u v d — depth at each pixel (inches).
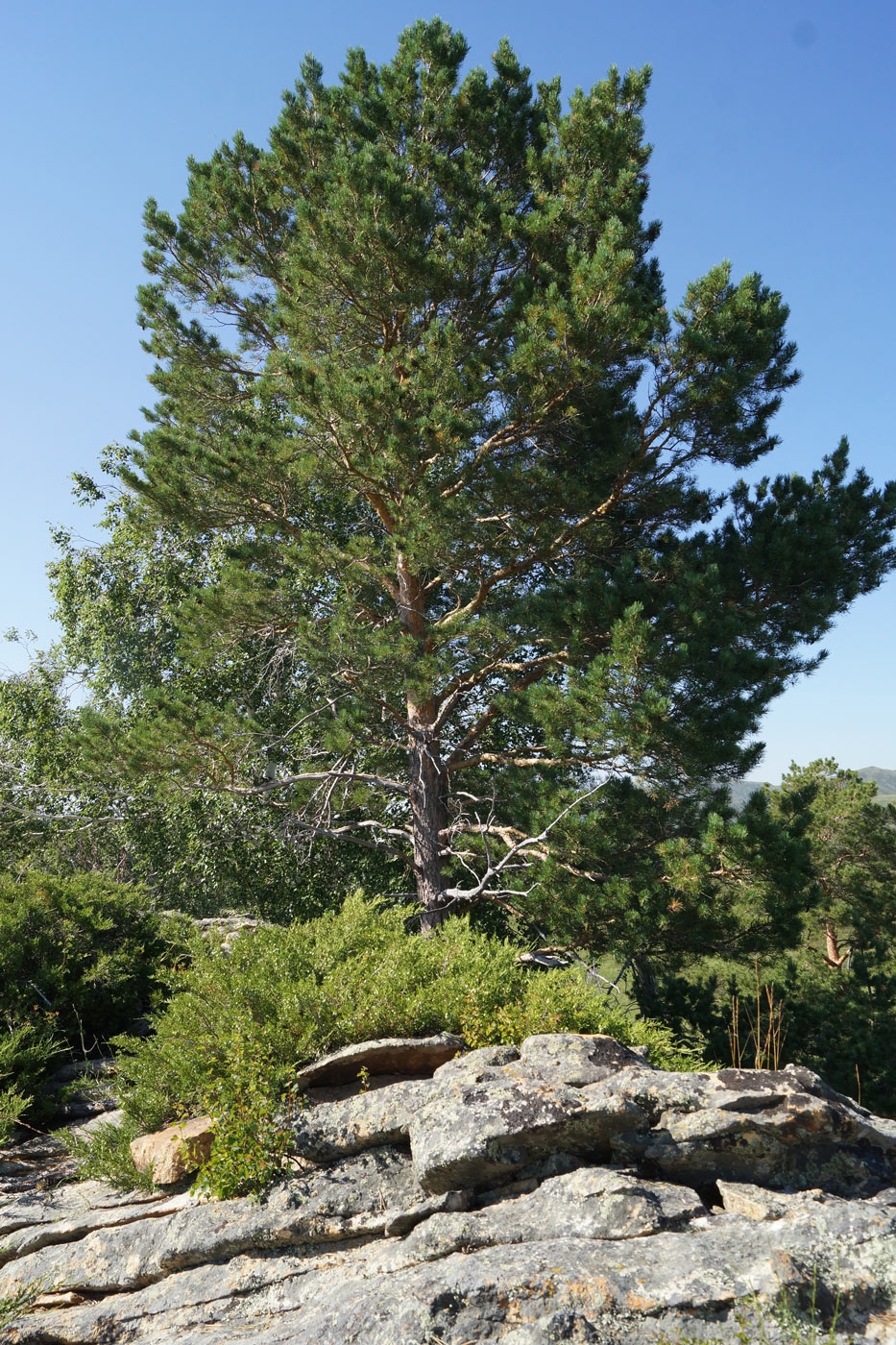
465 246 530.9
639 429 517.0
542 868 454.9
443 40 603.2
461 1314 163.5
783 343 510.0
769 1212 185.6
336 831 593.0
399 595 586.6
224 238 642.8
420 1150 211.3
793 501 568.7
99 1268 231.9
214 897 754.2
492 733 682.2
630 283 490.3
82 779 780.0
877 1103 492.7
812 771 986.1
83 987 402.9
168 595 831.1
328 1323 172.4
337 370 530.3
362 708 575.8
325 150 595.2
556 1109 209.3
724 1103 208.2
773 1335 150.4
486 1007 283.6
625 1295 161.5
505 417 510.0
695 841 422.6
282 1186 228.7
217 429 666.2
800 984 628.1
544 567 592.1
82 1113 346.3
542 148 614.9
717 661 437.7
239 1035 263.1
